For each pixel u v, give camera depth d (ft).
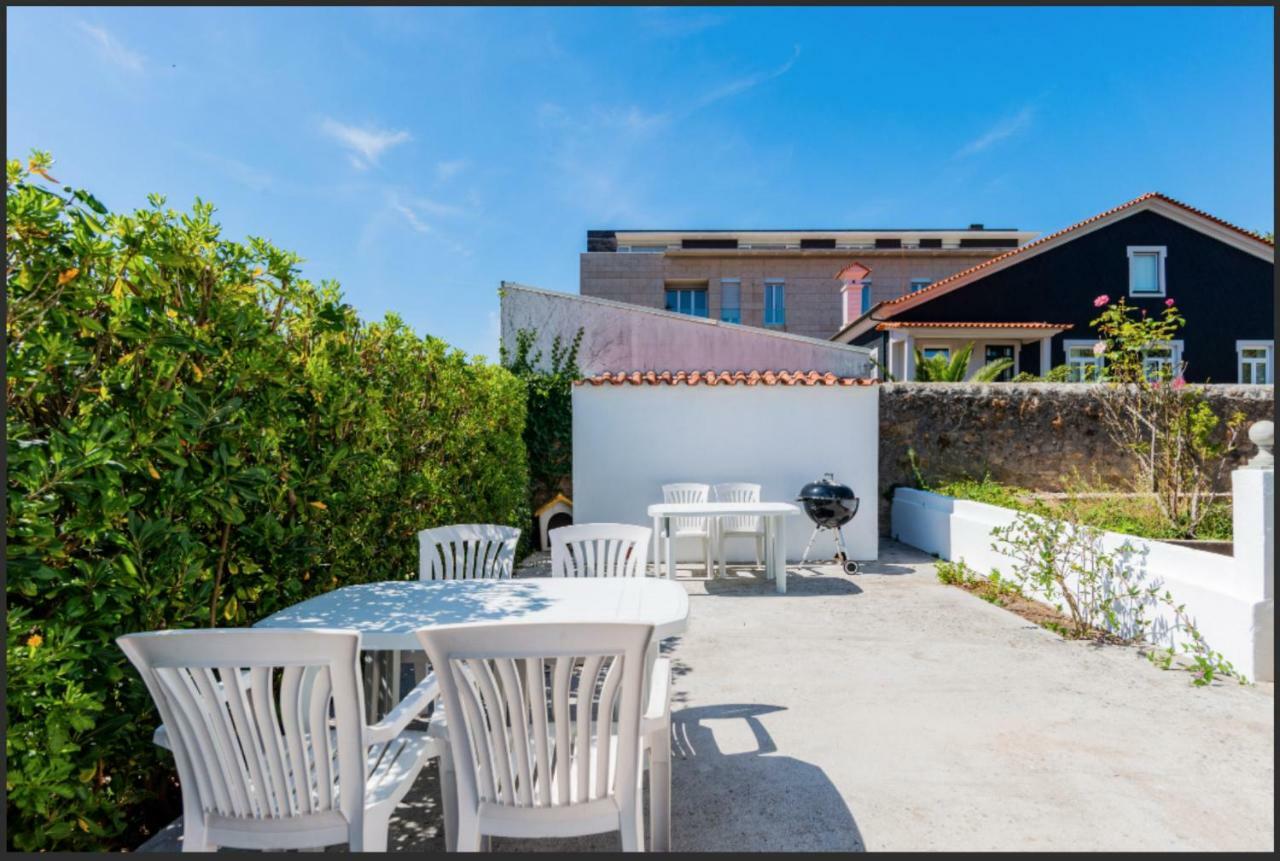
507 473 24.38
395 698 10.89
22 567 5.49
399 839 8.19
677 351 40.47
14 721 5.50
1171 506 21.58
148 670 5.50
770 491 27.40
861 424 27.43
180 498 7.26
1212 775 9.43
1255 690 12.59
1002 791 9.06
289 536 9.14
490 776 6.02
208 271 7.77
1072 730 10.95
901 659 14.76
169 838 7.43
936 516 27.61
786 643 16.11
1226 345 59.62
